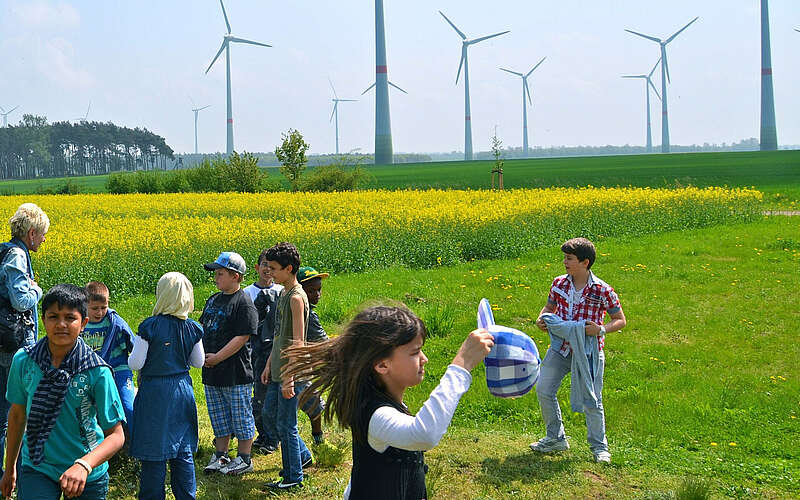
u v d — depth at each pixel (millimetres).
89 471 3787
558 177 68438
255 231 19234
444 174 84500
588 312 6234
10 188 95875
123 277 14891
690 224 24141
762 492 5504
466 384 2760
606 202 24984
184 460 4961
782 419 7473
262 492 5551
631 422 7398
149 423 4820
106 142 162000
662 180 58469
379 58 144250
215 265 5871
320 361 2992
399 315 2826
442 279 15578
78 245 16578
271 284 6902
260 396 6691
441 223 20094
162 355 4910
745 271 15789
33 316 5602
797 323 11484
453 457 6164
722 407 7875
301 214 25922
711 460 6258
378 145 145875
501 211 22562
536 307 12656
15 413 4109
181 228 20875
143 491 4836
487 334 2881
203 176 52156
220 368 5887
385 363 2803
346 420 2844
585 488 5543
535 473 5828
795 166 73375
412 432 2639
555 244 20484
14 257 5422
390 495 2811
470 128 168500
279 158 46031
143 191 53281
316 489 5555
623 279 15078
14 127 155125
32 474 3955
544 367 6352
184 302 5012
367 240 18078
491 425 7449
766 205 32719
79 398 3973
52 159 157625
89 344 5664
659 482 5656
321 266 16984
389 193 34688
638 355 9938
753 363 9656
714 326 11453
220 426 5973
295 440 5547
